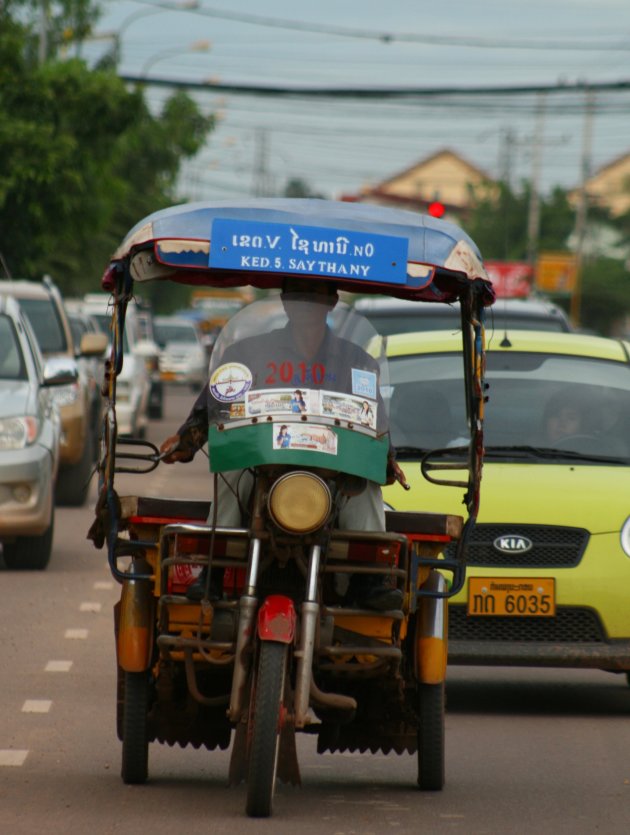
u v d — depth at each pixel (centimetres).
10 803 1869
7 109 9175
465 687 2780
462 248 1862
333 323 1869
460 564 1952
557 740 2322
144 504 1905
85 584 3722
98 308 8512
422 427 2730
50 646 2947
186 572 1838
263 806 1792
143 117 9456
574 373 2845
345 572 1805
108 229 13600
